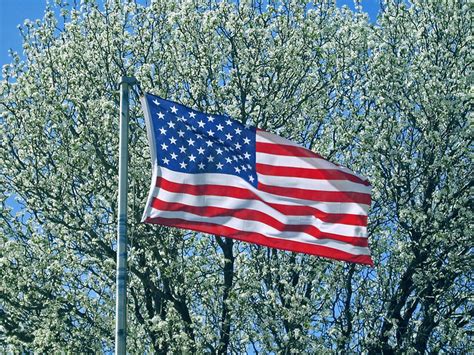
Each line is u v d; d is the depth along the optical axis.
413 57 33.28
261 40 32.41
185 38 32.69
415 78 32.25
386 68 32.41
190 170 19.62
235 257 30.70
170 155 19.61
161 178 19.34
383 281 31.27
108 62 32.94
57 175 30.53
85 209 30.88
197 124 20.03
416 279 30.14
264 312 28.86
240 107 32.00
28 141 31.50
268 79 32.19
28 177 30.89
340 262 30.27
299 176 20.25
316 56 32.56
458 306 31.25
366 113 32.59
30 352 29.67
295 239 19.78
